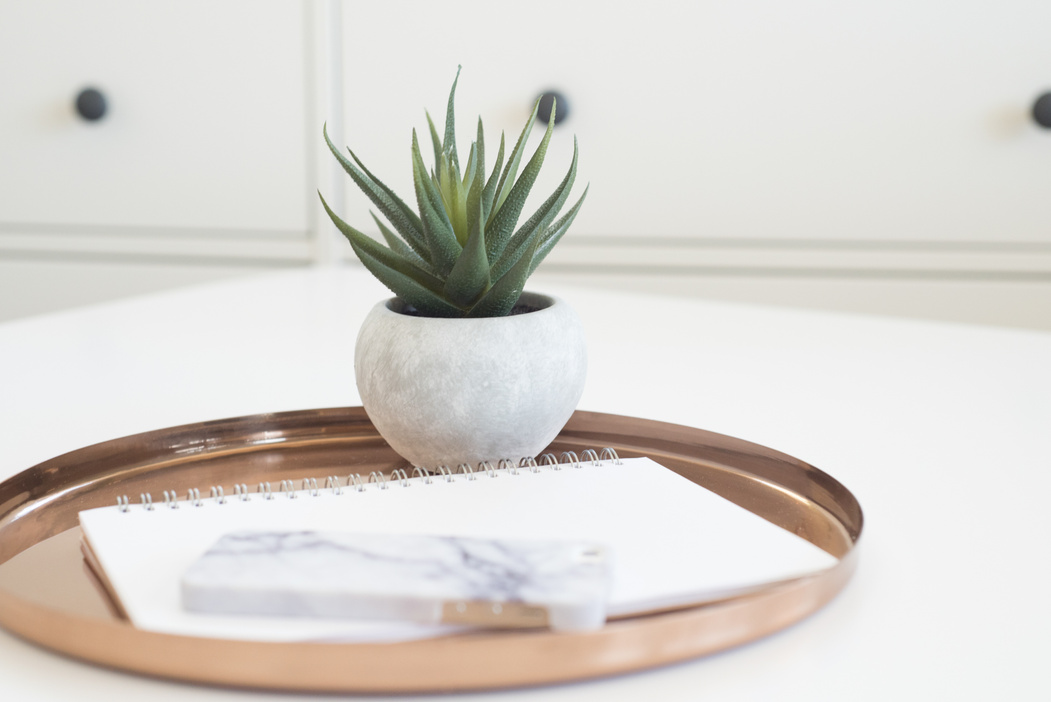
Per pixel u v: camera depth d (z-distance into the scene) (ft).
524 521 1.12
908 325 3.02
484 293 1.37
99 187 5.83
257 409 1.95
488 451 1.37
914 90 5.28
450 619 0.84
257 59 5.58
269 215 5.75
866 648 0.93
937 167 5.36
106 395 2.06
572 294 3.61
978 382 2.26
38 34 5.68
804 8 5.24
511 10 5.37
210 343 2.64
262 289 3.58
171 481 1.41
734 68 5.33
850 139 5.37
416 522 1.11
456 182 1.39
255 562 0.91
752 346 2.68
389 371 1.34
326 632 0.83
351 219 5.69
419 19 5.43
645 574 0.97
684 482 1.27
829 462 1.63
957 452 1.69
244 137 5.68
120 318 3.00
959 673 0.89
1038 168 5.30
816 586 0.96
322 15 5.47
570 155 5.48
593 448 1.58
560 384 1.38
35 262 5.97
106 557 1.00
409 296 1.36
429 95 5.50
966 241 5.42
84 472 1.42
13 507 1.29
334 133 5.61
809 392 2.16
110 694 0.82
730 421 1.90
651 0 5.30
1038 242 5.38
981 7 5.16
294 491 1.22
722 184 5.47
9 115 5.80
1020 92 5.23
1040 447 1.73
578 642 0.82
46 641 0.88
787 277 5.55
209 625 0.85
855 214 5.45
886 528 1.30
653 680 0.86
